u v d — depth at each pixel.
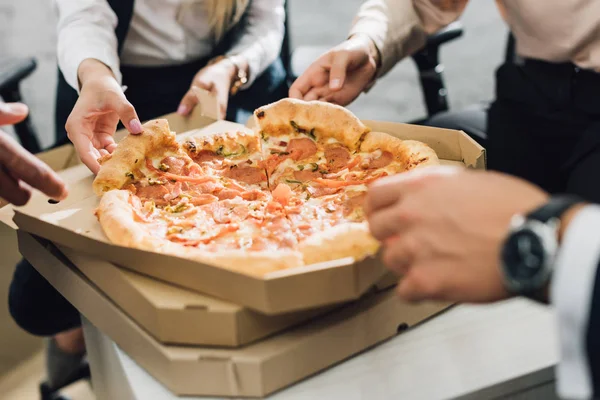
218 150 1.25
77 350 1.60
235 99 1.69
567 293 0.56
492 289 0.61
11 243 1.73
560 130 1.48
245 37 1.71
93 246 0.91
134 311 0.88
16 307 1.32
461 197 0.62
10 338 1.87
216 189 1.13
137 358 0.89
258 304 0.79
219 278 0.81
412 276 0.64
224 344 0.82
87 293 0.97
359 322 0.87
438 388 0.82
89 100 1.23
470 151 1.13
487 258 0.60
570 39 1.40
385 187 0.68
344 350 0.87
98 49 1.44
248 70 1.64
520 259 0.58
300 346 0.82
